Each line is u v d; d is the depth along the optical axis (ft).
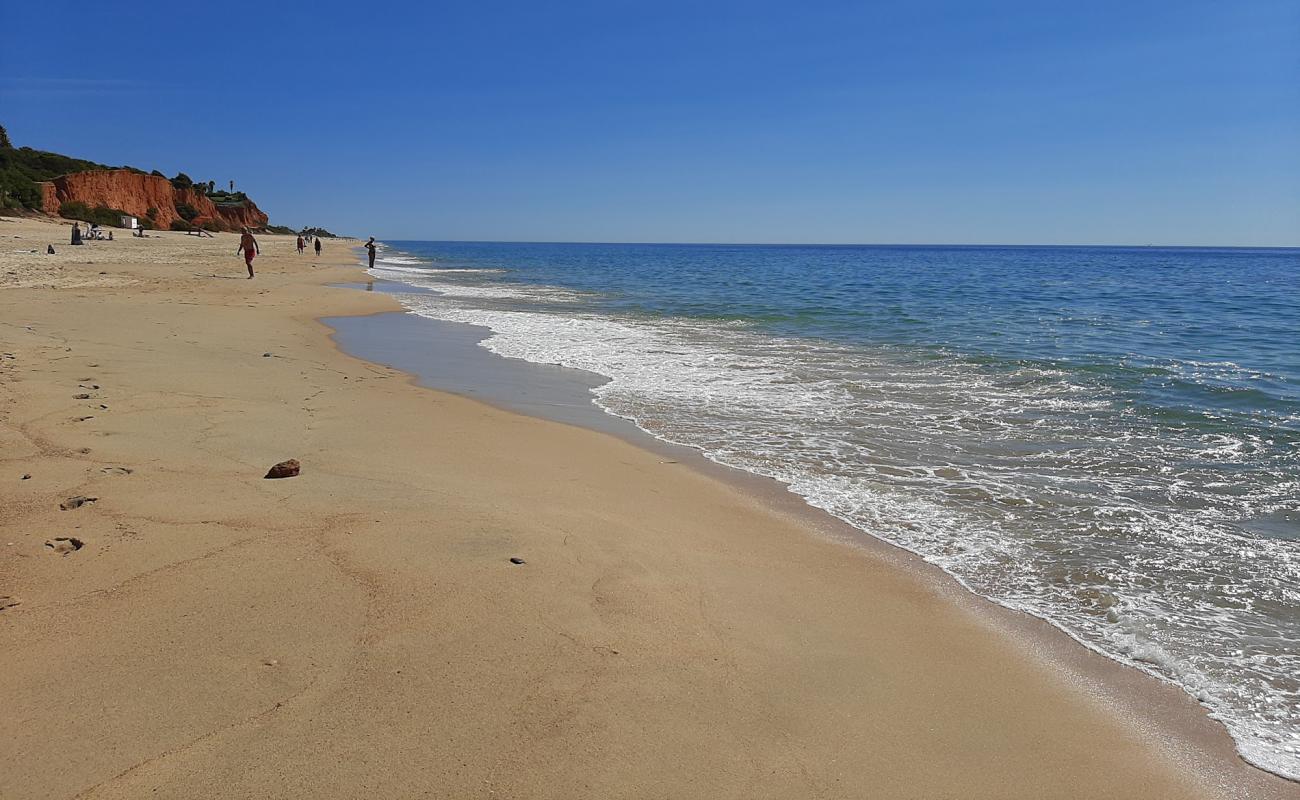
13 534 13.92
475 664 10.85
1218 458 23.86
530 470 21.04
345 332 49.98
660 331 55.98
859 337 53.16
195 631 11.16
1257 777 9.99
